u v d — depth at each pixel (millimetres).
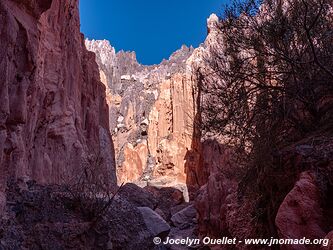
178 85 47219
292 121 7902
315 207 4824
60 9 16328
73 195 9516
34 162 12445
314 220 4730
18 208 8375
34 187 9828
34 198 8984
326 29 7895
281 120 7578
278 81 8398
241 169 9820
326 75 7430
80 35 24047
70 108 17016
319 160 5566
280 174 6508
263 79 8531
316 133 7016
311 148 6090
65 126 15914
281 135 7969
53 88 14398
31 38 8117
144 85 64438
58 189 10078
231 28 8727
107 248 9070
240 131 9148
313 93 7648
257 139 8000
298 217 4809
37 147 12812
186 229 21969
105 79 67188
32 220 8352
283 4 9047
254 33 8312
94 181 10531
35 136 12867
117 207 10852
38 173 12414
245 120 8633
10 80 7352
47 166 13250
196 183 35719
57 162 14703
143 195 24609
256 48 8133
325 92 7734
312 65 7504
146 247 10414
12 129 7668
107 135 31234
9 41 6879
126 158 51156
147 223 12898
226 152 12781
